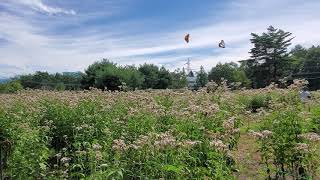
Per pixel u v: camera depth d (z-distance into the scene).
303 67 100.88
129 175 7.41
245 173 8.55
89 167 7.73
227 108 13.38
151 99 13.20
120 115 11.11
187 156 7.48
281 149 8.00
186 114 10.11
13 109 12.79
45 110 12.19
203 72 65.56
